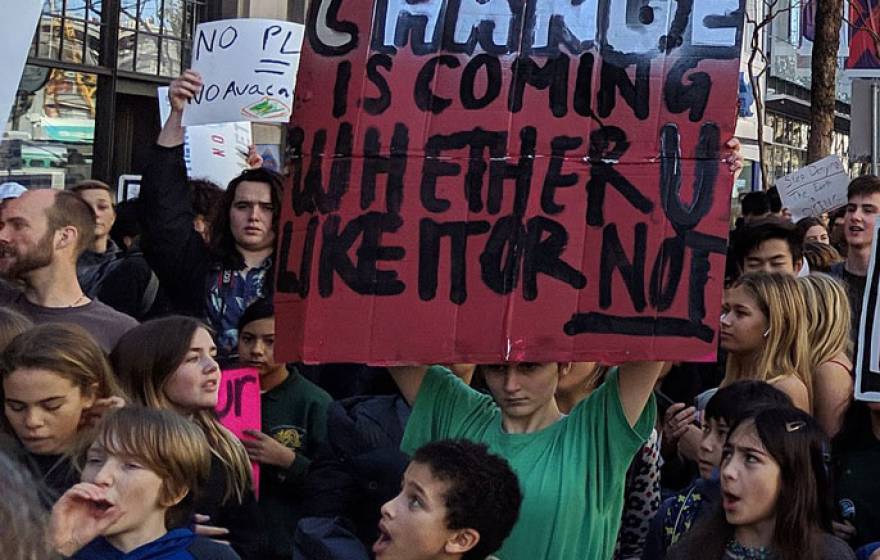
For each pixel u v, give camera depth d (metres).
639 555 4.46
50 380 3.44
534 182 3.44
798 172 9.52
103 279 6.37
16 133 12.18
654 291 3.36
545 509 3.33
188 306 5.68
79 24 12.77
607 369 4.99
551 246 3.41
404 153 3.49
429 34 3.54
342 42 3.56
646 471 4.45
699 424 4.86
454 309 3.44
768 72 22.97
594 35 3.47
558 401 4.61
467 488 3.04
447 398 3.66
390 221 3.48
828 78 12.59
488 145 3.46
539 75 3.48
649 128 3.41
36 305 4.75
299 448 4.76
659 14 3.45
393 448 4.05
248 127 7.86
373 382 5.06
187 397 3.93
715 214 3.36
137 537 3.03
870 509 4.09
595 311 3.39
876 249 4.34
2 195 6.75
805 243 7.81
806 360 4.61
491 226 3.44
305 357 3.47
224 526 4.02
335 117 3.54
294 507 4.56
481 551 3.11
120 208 7.88
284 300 3.54
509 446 3.46
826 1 12.54
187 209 5.64
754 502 3.34
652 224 3.38
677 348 3.33
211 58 6.75
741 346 4.69
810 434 3.36
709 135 3.38
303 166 3.55
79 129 12.93
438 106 3.50
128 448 3.00
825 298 4.67
